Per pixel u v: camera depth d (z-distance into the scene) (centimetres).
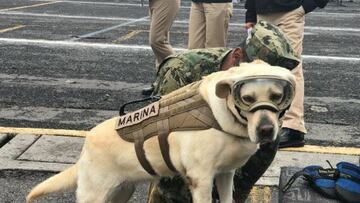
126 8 1683
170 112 230
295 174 280
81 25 1232
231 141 215
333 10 1788
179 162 229
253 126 199
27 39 1009
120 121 248
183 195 295
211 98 217
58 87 672
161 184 295
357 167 276
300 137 459
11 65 788
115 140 246
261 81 199
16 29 1124
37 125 516
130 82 709
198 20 602
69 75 740
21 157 425
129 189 277
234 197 311
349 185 262
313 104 623
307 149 457
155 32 632
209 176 222
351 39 1124
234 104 206
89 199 253
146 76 747
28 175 398
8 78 711
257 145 223
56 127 513
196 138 220
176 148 229
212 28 585
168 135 230
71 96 632
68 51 912
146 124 237
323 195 268
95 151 249
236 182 304
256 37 267
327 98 652
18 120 531
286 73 204
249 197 371
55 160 421
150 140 235
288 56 266
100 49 938
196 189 223
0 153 431
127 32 1141
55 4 1714
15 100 607
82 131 498
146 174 244
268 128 196
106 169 249
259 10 450
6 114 552
